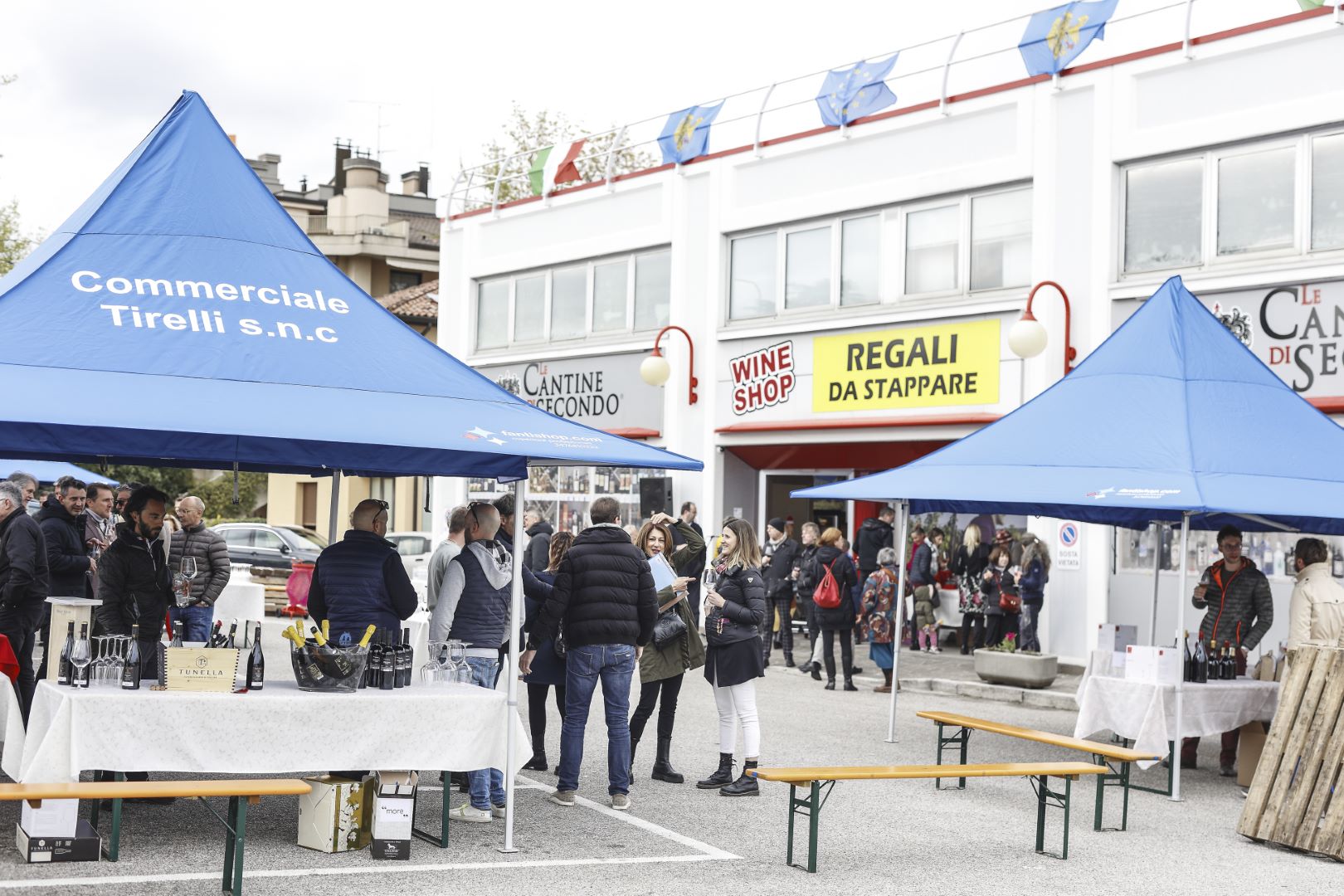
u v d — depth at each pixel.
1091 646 15.17
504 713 7.12
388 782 6.81
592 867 6.81
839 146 18.16
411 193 52.97
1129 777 9.33
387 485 36.12
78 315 6.78
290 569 23.28
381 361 7.47
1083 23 15.51
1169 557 14.79
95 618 8.66
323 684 6.80
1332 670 8.03
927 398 17.05
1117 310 15.26
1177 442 9.89
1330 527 10.22
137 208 7.43
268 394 6.80
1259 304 14.16
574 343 22.25
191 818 7.52
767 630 16.55
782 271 18.91
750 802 8.62
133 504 8.73
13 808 7.62
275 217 7.84
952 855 7.43
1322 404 13.61
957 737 9.88
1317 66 13.77
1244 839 8.21
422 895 6.13
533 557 13.19
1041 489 9.77
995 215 16.58
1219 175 14.59
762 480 19.69
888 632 14.63
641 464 7.58
